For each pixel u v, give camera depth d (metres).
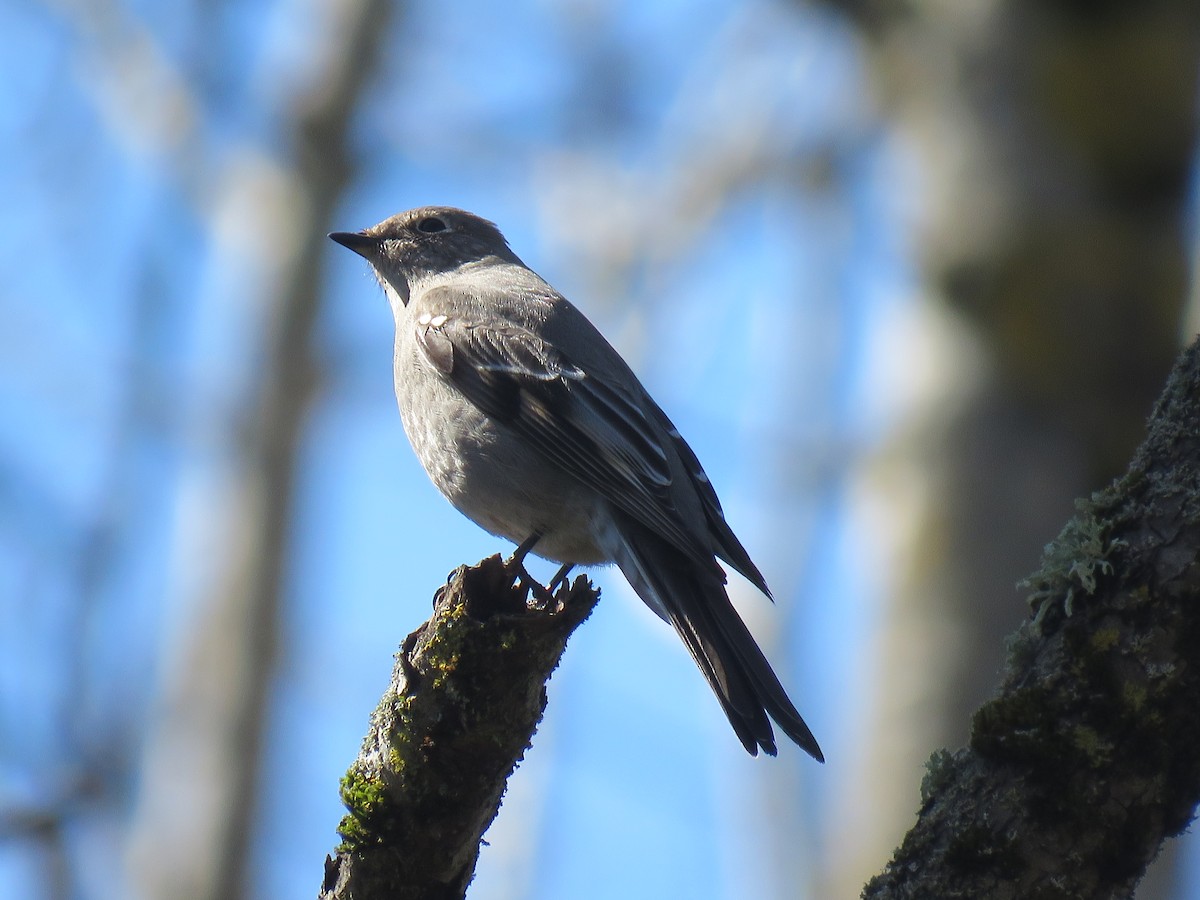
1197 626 5.55
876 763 10.27
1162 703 5.55
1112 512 5.80
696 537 9.87
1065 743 5.62
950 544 10.54
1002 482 10.61
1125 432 10.80
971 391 10.93
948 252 11.37
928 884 5.76
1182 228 11.48
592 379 10.86
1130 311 11.10
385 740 7.10
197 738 14.60
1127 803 5.57
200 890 13.80
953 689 10.20
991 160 11.53
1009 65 11.77
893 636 10.53
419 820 7.05
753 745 8.66
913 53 12.84
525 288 11.91
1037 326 10.95
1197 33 11.90
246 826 14.22
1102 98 11.56
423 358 11.30
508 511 10.89
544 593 7.82
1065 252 11.12
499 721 7.04
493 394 10.92
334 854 7.24
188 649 15.20
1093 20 11.75
